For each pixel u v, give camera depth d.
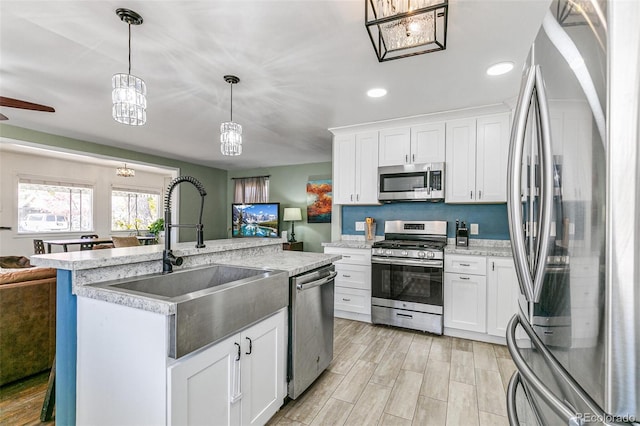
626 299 0.49
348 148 3.84
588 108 0.57
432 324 3.09
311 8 1.62
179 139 4.42
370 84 2.54
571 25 0.64
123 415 1.30
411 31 1.57
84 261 1.43
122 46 1.99
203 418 1.30
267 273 1.81
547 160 0.77
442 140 3.32
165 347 1.17
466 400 2.03
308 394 2.08
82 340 1.44
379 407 1.95
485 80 2.46
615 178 0.50
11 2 1.57
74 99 2.92
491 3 1.57
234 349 1.46
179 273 1.82
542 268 0.80
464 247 3.27
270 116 3.36
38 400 1.99
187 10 1.64
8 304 2.10
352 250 3.56
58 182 6.29
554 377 0.72
